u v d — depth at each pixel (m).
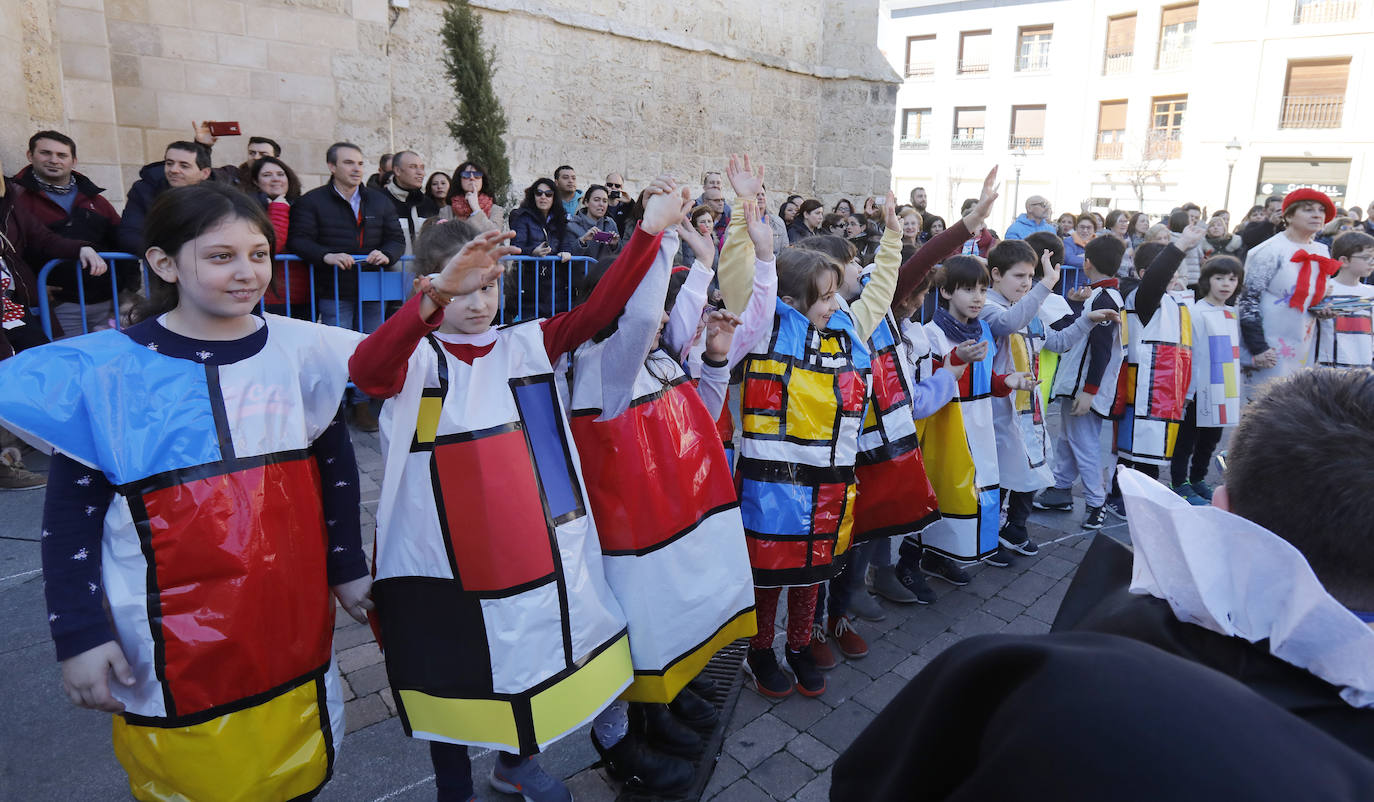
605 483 2.05
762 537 2.51
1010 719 0.62
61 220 4.57
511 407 1.83
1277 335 5.02
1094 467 4.43
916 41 36.25
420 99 8.56
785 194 12.10
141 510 1.44
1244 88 26.67
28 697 2.56
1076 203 32.78
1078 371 4.39
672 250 1.96
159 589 1.45
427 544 1.76
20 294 4.18
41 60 5.90
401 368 1.65
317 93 7.66
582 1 9.57
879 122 12.49
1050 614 3.45
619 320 1.98
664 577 2.08
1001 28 33.78
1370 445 0.76
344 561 1.77
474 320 1.79
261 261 1.54
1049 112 33.00
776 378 2.52
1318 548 0.76
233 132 5.67
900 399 2.90
